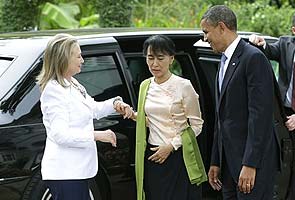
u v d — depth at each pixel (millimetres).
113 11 13727
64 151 4930
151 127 5801
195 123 5824
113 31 6699
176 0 16469
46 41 6133
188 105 5762
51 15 14719
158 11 16312
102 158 5957
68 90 4961
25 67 5828
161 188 5824
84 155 5000
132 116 5816
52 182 4973
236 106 5297
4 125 5508
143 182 5906
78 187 5000
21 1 14258
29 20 14461
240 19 16062
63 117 4863
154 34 6707
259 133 5145
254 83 5156
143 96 5816
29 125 5625
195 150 5824
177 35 6879
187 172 5777
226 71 5363
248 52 5234
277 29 15797
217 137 5699
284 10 16219
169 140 5730
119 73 6309
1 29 14391
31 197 5578
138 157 5809
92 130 5020
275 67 7527
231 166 5379
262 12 16016
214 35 5297
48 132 4957
